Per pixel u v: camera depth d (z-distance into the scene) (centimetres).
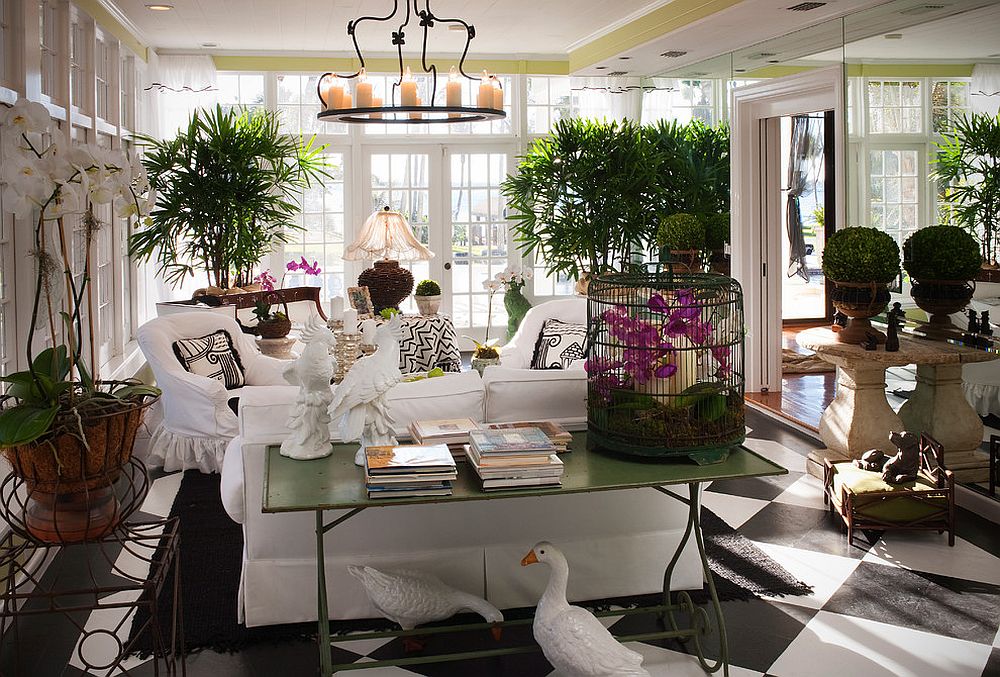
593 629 279
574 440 321
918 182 489
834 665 304
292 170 806
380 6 656
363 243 618
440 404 335
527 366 580
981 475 462
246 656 311
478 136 930
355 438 291
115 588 264
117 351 695
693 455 290
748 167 704
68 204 249
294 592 329
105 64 684
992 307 438
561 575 287
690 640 323
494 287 698
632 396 294
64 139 251
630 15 688
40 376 251
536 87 938
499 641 325
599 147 798
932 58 471
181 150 766
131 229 757
